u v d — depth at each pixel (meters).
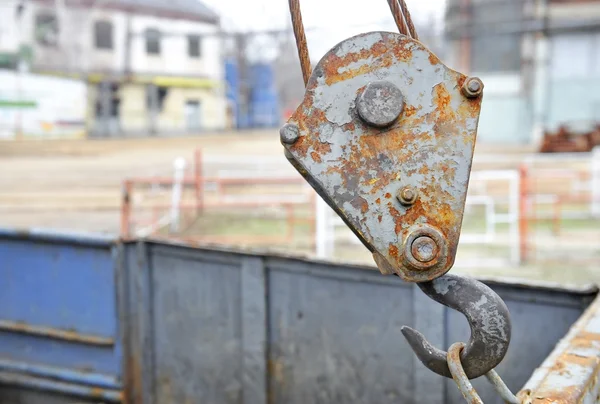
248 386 2.89
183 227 9.26
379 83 0.92
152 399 3.11
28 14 33.09
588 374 1.41
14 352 3.32
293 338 2.81
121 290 3.05
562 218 10.40
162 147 27.84
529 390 1.31
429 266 0.93
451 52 28.05
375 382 2.64
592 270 6.92
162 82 40.53
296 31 1.02
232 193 13.08
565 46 25.86
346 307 2.68
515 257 7.32
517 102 27.28
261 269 2.80
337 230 8.95
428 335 2.50
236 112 47.59
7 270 3.28
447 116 0.94
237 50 46.06
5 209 11.44
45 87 33.69
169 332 3.07
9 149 26.16
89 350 3.15
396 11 1.02
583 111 25.88
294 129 0.93
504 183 14.37
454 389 2.49
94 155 23.34
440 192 0.94
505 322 0.99
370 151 0.93
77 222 10.07
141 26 39.16
